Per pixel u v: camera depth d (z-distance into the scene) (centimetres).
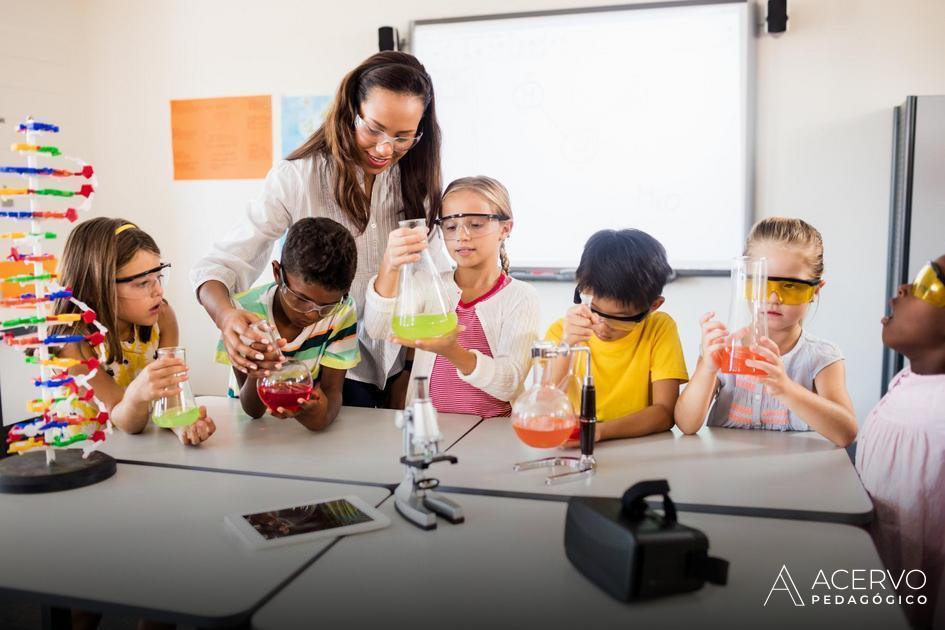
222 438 136
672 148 289
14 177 297
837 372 143
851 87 268
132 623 179
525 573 80
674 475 112
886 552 122
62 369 113
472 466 118
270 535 89
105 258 145
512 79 302
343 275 136
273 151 323
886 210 269
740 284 124
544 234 307
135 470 117
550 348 112
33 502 103
